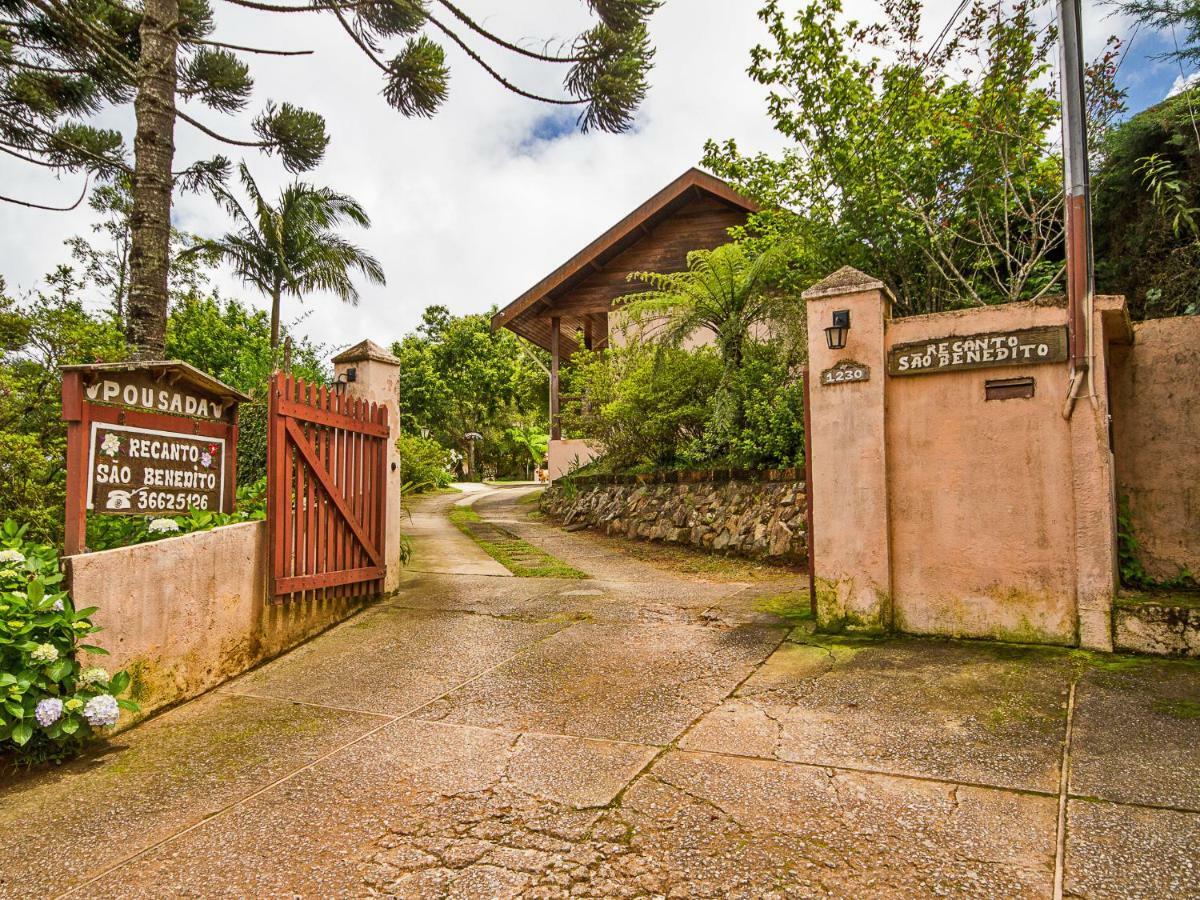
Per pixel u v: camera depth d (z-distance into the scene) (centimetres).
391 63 844
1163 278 739
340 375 663
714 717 373
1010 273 759
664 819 273
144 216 706
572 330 1877
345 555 603
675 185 1469
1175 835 249
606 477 1196
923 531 493
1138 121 734
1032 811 269
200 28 990
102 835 283
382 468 660
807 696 395
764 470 886
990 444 477
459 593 685
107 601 394
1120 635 436
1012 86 712
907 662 439
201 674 454
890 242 789
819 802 282
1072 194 447
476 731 371
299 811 294
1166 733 326
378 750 353
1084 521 448
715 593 665
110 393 450
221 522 523
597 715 383
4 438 617
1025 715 354
